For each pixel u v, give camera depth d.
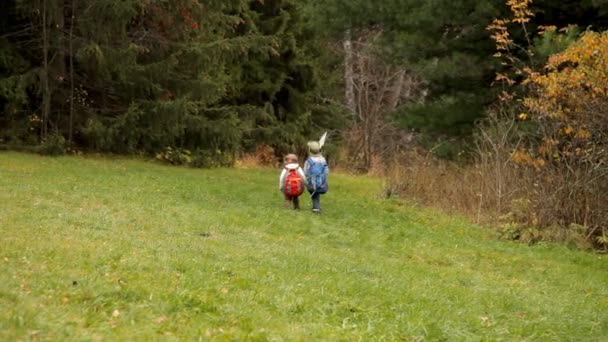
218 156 23.28
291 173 13.63
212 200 13.57
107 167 17.33
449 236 12.68
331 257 9.38
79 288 5.82
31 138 19.22
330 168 30.36
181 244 8.59
